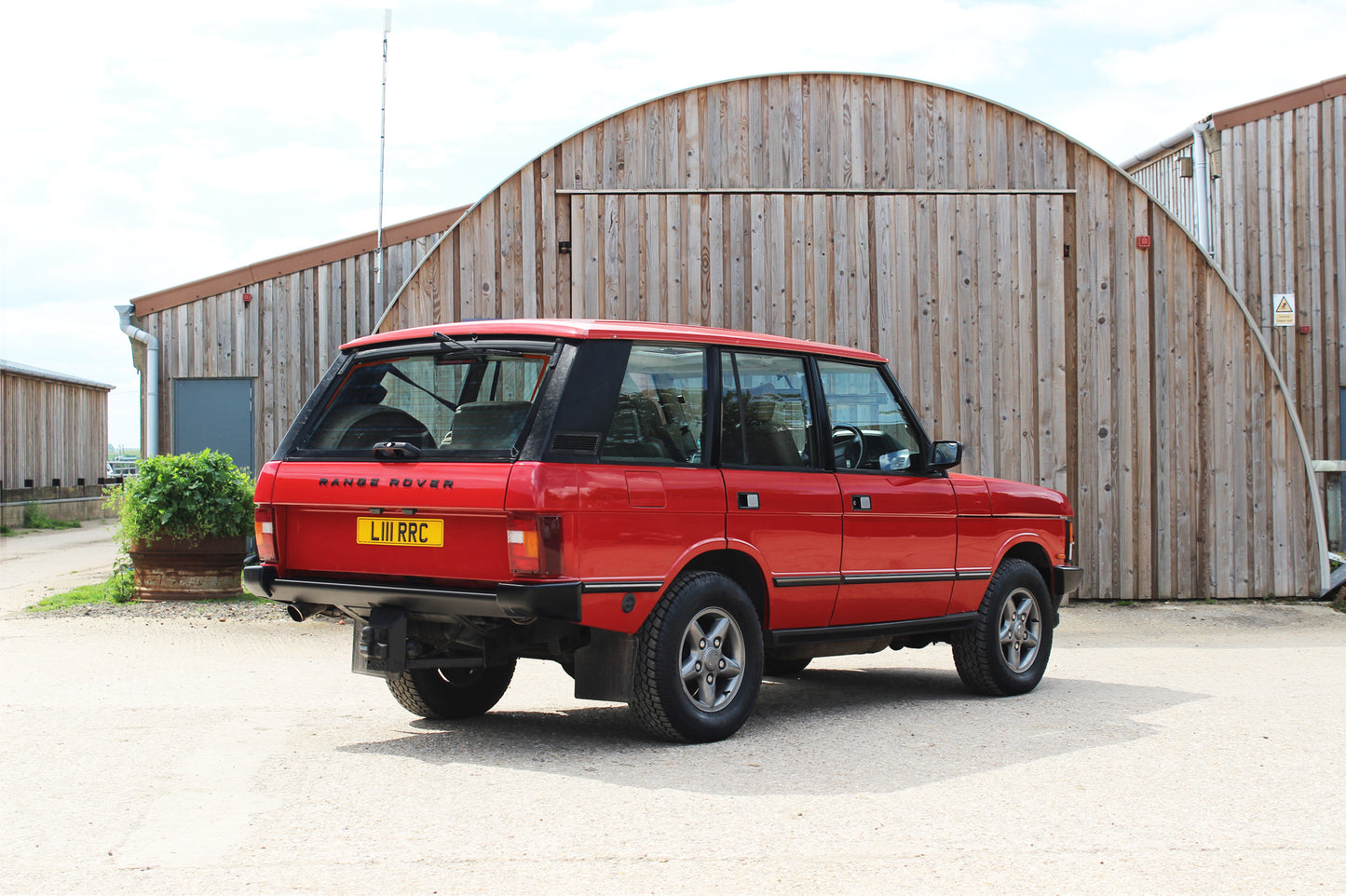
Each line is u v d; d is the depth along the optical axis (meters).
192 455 11.22
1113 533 11.77
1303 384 14.95
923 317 11.70
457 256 11.55
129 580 11.46
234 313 14.62
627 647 5.36
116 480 35.41
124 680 7.31
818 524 6.14
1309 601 11.87
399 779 4.84
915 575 6.67
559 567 4.97
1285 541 11.89
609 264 11.61
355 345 5.87
